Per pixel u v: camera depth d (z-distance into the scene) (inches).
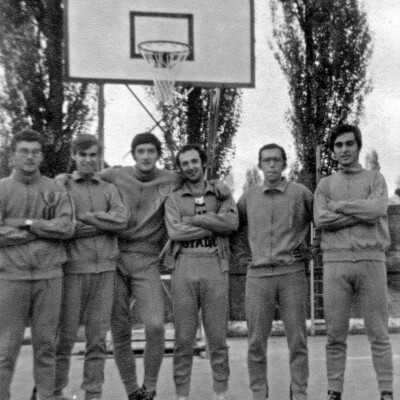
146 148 194.2
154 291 192.7
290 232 190.4
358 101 585.6
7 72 519.8
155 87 323.0
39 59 521.0
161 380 244.7
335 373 187.0
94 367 186.5
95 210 186.9
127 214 188.1
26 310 174.4
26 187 176.4
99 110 321.4
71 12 316.5
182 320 190.1
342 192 188.7
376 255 184.9
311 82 584.4
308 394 212.8
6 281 171.6
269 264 188.2
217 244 191.8
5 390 172.7
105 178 197.9
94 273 184.1
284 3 593.9
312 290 343.6
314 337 341.1
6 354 172.2
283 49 593.0
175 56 324.8
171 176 200.5
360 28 583.8
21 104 518.0
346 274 184.5
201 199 194.2
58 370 186.9
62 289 183.9
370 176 189.3
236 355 295.7
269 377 245.1
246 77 329.7
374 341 185.0
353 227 185.0
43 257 173.6
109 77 319.0
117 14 321.4
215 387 192.2
